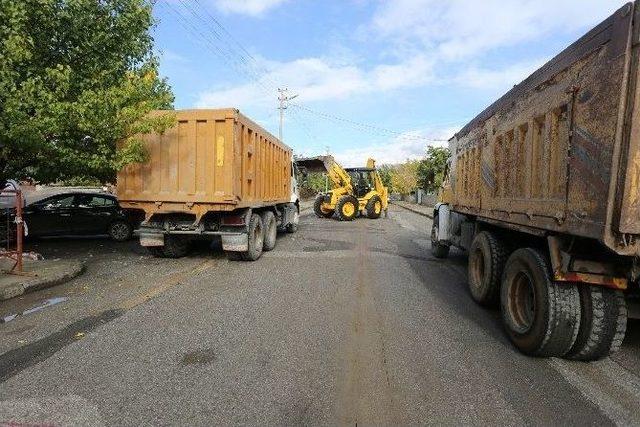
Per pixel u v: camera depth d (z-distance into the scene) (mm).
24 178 9234
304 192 53812
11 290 6328
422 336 4953
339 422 3119
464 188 8078
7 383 3617
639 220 3119
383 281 7805
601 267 3859
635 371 4129
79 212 12523
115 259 9781
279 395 3486
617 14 3219
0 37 6914
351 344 4633
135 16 8797
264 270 8641
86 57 8602
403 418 3189
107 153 8453
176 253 9891
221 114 8594
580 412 3334
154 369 3922
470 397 3533
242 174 9195
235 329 5027
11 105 6898
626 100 3121
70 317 5391
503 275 5078
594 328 4023
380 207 23828
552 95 4230
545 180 4328
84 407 3254
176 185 8852
